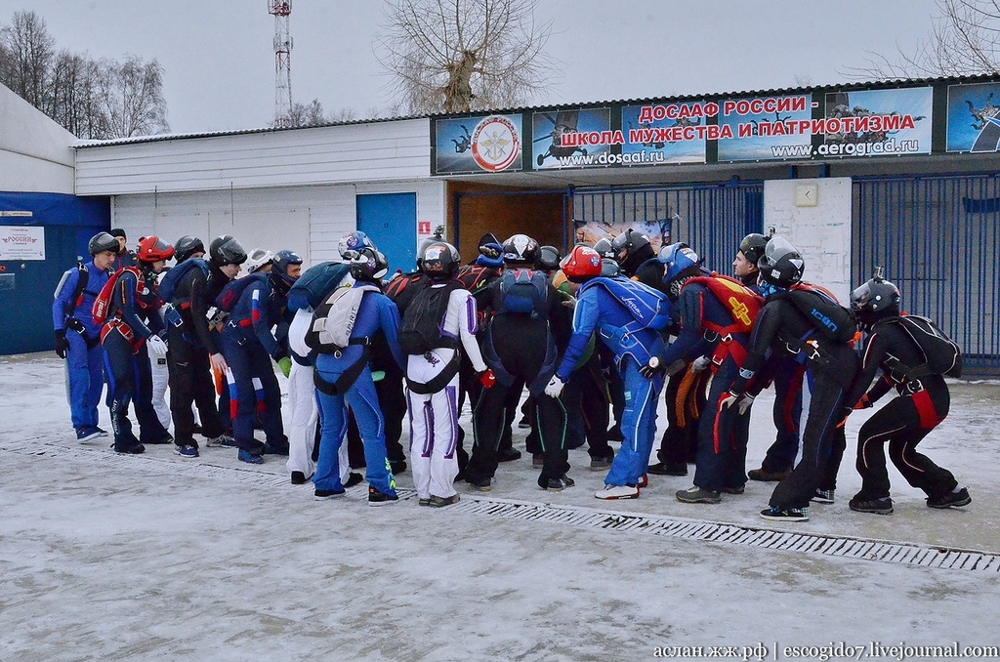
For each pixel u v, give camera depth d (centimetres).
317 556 592
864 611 492
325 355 699
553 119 1413
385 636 466
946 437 919
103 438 968
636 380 714
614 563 573
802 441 653
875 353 641
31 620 493
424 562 578
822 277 1312
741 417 714
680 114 1335
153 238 916
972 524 639
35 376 1427
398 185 1576
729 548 600
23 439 964
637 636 463
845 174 1478
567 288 842
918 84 1212
